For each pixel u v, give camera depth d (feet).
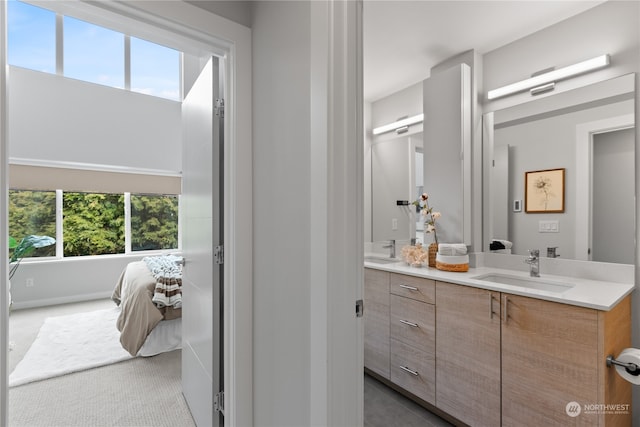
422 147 8.79
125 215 16.57
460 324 5.93
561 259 6.45
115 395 7.18
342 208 3.34
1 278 3.14
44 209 14.51
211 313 5.14
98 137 15.02
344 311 3.34
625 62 5.74
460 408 5.90
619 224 5.79
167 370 8.37
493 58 7.61
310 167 3.56
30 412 6.54
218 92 5.13
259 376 4.66
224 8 4.64
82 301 14.85
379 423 6.14
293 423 3.90
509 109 7.30
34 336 10.52
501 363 5.31
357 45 3.47
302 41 3.73
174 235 18.02
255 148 4.77
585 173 6.19
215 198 5.07
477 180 7.72
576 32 6.30
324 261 3.26
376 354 7.68
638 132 5.61
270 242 4.39
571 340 4.54
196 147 6.04
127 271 11.84
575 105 6.33
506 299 5.25
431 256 7.47
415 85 9.21
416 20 6.57
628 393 5.20
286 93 4.03
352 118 3.42
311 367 3.46
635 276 5.57
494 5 6.08
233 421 4.74
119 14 4.00
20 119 13.34
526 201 7.00
